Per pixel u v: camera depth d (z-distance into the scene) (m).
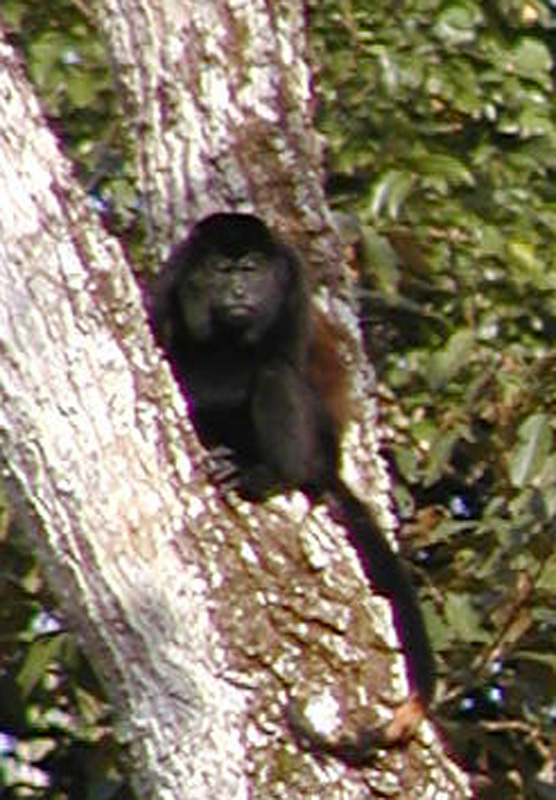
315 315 12.09
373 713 10.12
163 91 11.84
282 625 10.09
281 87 11.92
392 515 12.92
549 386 13.97
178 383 11.91
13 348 9.90
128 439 9.97
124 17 11.95
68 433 9.89
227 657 9.97
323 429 11.81
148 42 11.88
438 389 14.05
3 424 9.93
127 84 11.96
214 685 9.92
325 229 12.06
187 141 11.82
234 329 11.80
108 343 10.01
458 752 14.01
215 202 11.88
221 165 11.82
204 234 11.84
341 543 10.41
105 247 10.11
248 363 11.95
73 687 13.93
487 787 13.99
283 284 11.91
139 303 10.16
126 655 9.88
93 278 10.03
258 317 11.84
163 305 11.95
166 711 9.88
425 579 13.55
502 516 13.62
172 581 9.92
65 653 13.29
